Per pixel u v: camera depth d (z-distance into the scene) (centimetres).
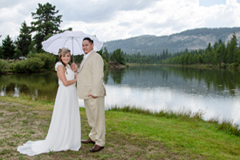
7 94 1573
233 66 6981
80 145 339
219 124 723
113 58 10331
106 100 1534
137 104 1409
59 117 312
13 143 341
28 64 4212
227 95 1806
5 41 5191
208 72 4931
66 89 319
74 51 406
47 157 292
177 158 343
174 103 1471
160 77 3791
